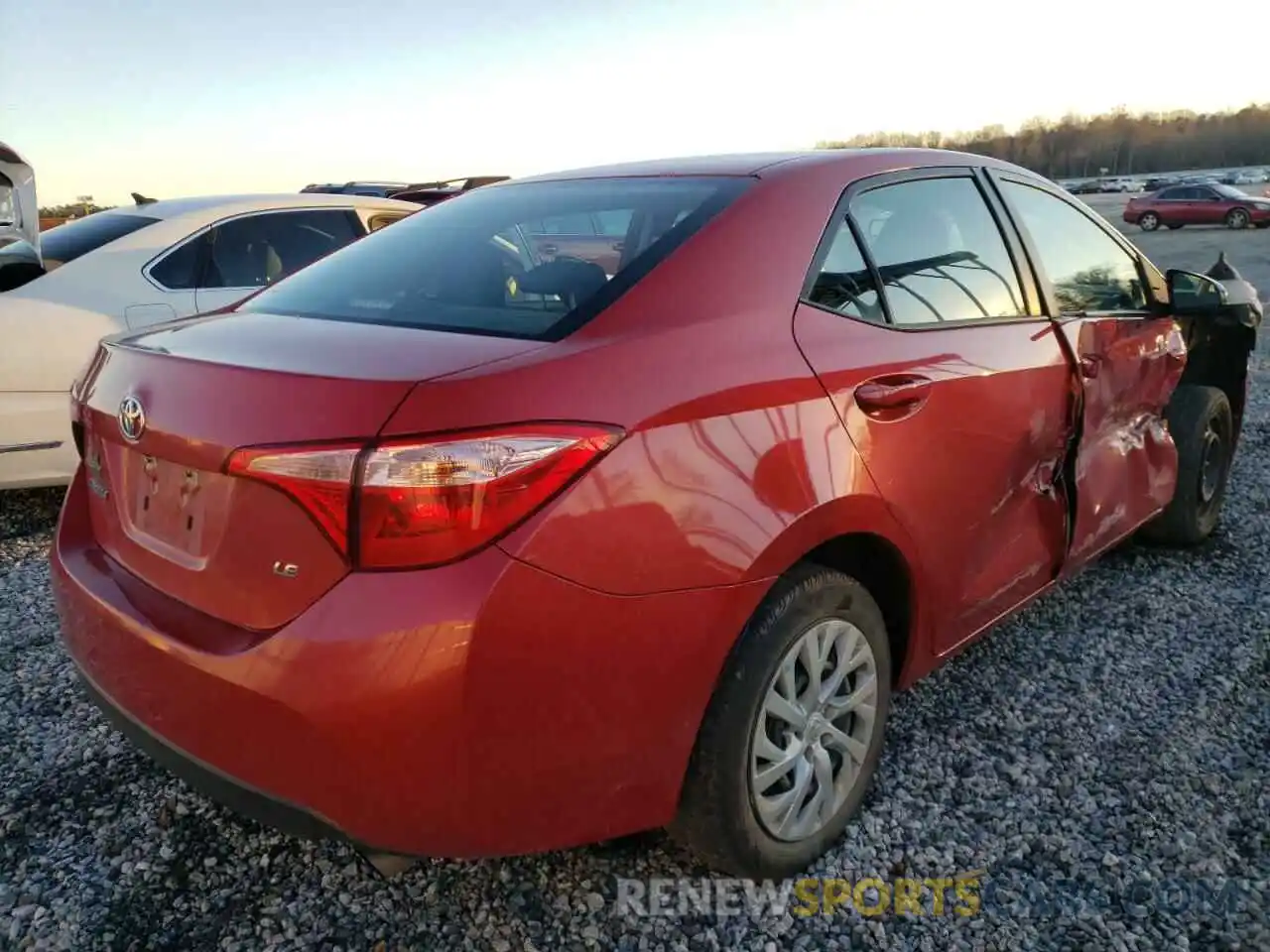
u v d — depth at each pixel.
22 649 3.51
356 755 1.71
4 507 5.06
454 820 1.78
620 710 1.88
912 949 2.12
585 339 1.95
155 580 2.07
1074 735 2.92
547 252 2.41
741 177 2.52
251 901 2.28
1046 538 3.03
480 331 2.04
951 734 2.93
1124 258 3.65
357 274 2.59
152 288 5.00
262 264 5.48
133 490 2.16
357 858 2.42
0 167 6.17
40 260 4.82
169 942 2.16
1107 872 2.35
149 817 2.57
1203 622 3.67
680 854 2.40
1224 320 4.32
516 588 1.71
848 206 2.52
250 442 1.77
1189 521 4.21
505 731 1.76
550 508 1.75
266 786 1.81
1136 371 3.47
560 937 2.17
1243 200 29.97
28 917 2.22
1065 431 3.03
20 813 2.58
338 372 1.81
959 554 2.62
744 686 2.05
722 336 2.09
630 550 1.83
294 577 1.77
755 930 2.18
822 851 2.37
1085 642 3.51
